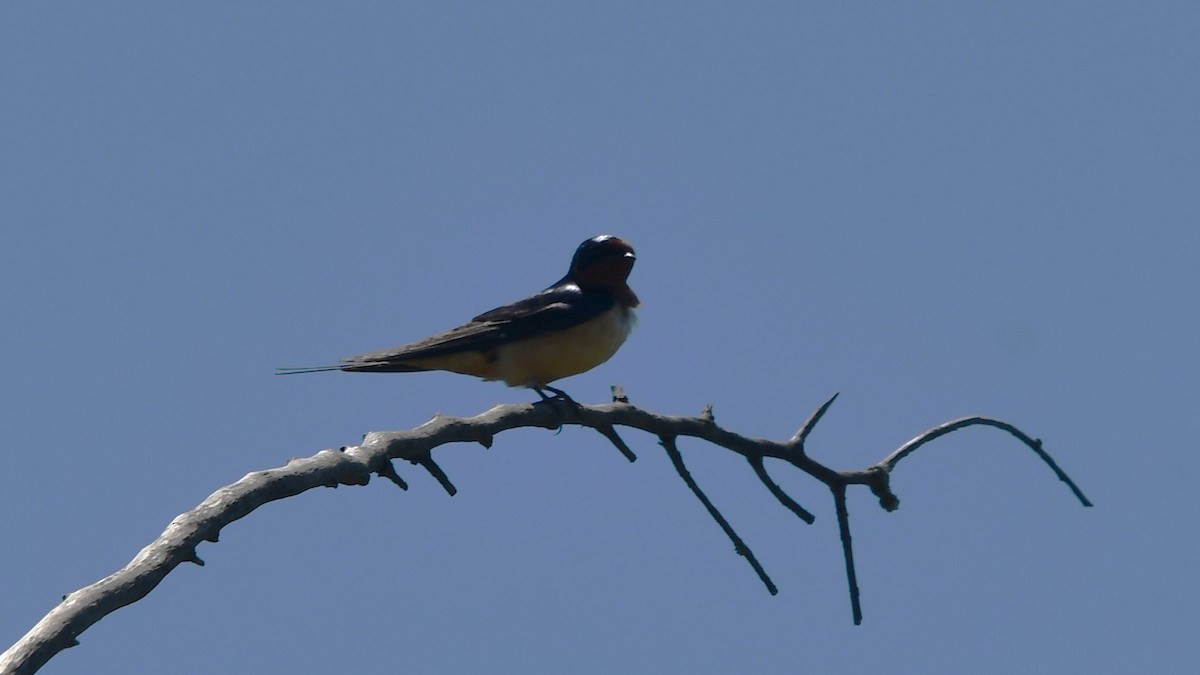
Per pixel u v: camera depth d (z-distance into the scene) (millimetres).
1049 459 15516
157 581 6891
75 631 6402
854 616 14336
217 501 7461
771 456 13531
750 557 13281
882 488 14469
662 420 12539
